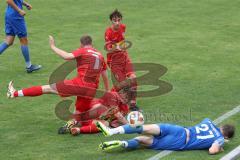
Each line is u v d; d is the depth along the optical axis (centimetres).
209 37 3794
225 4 4731
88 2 4806
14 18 3039
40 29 3997
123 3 4762
